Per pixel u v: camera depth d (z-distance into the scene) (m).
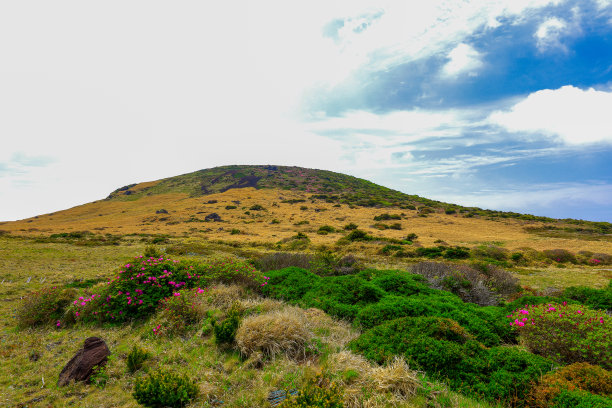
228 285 8.44
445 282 10.34
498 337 5.37
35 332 6.30
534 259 27.02
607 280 17.06
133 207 82.44
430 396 3.48
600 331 4.44
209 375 4.14
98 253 22.47
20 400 3.77
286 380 3.89
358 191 95.62
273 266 13.19
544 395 3.30
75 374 4.27
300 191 92.88
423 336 4.64
